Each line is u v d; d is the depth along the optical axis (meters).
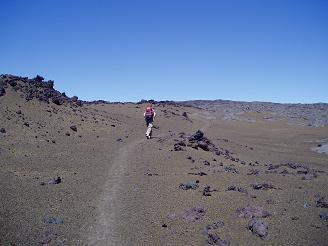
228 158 26.09
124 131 31.73
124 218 13.69
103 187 16.77
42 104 30.19
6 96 28.56
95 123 31.09
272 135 55.09
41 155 20.39
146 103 68.12
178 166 21.31
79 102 39.38
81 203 14.78
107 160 21.39
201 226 13.38
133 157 22.38
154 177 18.72
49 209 13.94
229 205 15.36
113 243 11.98
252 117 78.12
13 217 12.91
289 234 13.17
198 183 18.16
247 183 19.27
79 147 23.50
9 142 21.27
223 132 53.19
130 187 16.94
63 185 16.47
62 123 27.78
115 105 59.91
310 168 26.42
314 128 66.38
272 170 23.86
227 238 12.67
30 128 24.45
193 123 57.94
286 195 17.44
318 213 15.20
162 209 14.61
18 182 16.09
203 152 25.58
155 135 33.88
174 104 74.38
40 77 36.34
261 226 13.21
